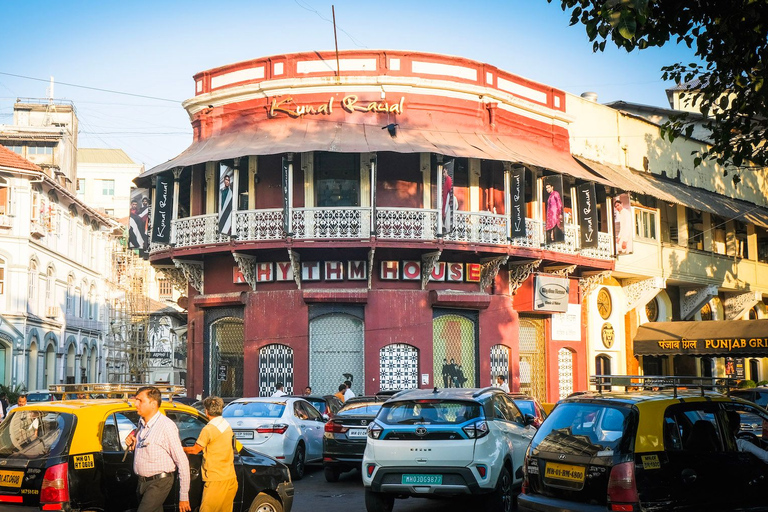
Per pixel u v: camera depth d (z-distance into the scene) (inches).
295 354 974.4
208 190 1041.5
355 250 971.3
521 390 1103.6
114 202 3368.6
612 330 1275.8
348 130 979.9
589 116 1241.4
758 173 1663.4
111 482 365.7
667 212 1344.7
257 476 402.9
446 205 941.8
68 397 442.6
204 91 1068.5
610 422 343.0
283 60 1016.9
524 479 372.5
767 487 351.3
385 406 481.1
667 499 327.0
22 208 1589.6
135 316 2076.8
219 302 1017.5
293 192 989.2
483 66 1053.2
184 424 424.5
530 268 1057.5
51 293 1756.9
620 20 375.2
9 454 360.5
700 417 356.5
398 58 1014.4
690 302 1411.2
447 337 1021.8
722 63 489.1
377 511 466.0
